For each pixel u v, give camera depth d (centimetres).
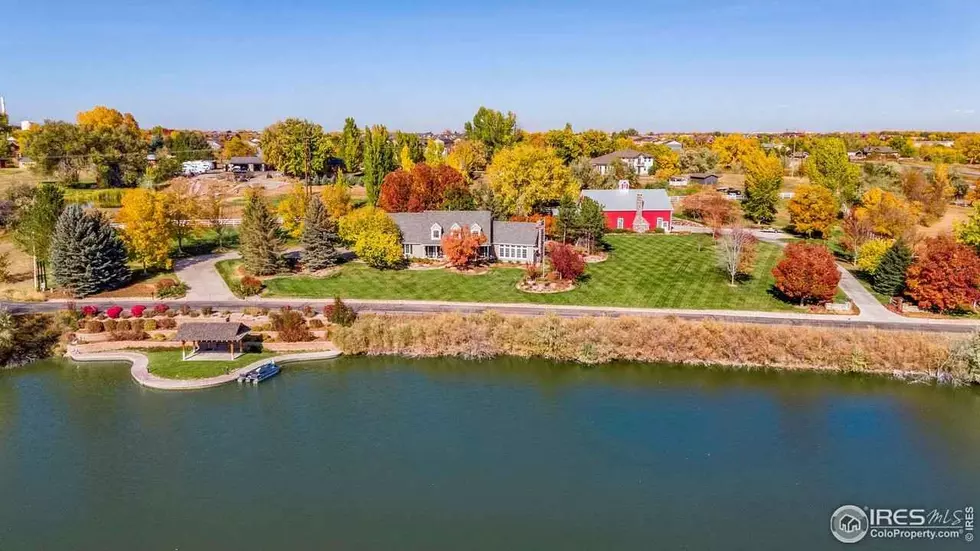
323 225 7881
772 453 4181
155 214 7494
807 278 6300
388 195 9850
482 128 16425
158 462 4128
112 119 18325
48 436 4447
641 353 5647
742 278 7388
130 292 6988
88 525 3512
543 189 10100
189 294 6975
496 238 8300
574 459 4131
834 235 9956
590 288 7094
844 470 3994
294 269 7838
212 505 3697
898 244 6856
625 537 3403
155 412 4791
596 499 3725
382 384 5256
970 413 4703
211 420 4662
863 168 14550
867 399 4912
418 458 4159
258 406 4875
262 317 6344
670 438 4362
